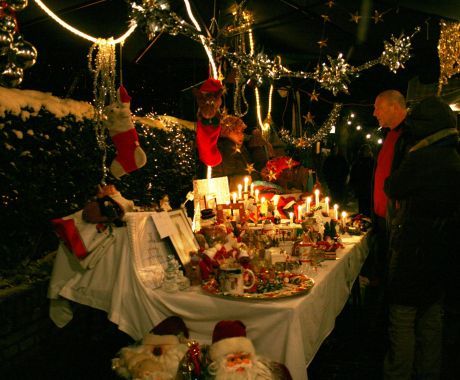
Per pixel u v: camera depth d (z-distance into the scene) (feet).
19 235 11.37
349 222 16.14
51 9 12.98
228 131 16.43
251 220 13.51
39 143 11.84
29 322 10.74
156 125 19.58
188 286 9.09
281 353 7.80
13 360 10.29
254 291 8.50
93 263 9.32
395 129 13.43
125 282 8.96
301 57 23.00
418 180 10.09
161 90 23.25
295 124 26.21
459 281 13.64
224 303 8.26
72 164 13.05
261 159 19.25
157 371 6.90
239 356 6.78
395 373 10.61
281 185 17.33
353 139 34.30
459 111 19.94
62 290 9.50
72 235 9.23
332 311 10.57
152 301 8.70
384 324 15.16
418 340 10.96
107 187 9.85
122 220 9.30
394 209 12.57
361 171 23.88
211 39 12.06
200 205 13.67
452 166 10.03
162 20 10.72
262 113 26.16
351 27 18.07
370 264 17.75
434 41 18.76
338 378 11.68
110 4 13.76
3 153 10.66
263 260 9.32
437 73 19.70
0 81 7.65
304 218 13.35
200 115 13.52
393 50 13.42
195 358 7.09
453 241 11.03
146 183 18.12
